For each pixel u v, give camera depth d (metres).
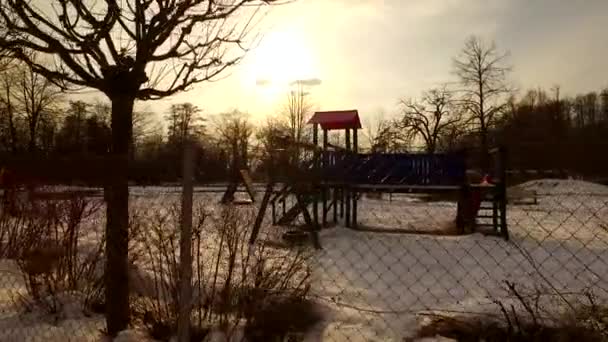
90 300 4.16
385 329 3.75
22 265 4.48
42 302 4.14
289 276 4.29
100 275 4.53
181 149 3.21
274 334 3.45
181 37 3.42
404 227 12.98
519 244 8.64
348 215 12.81
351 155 12.76
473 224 11.77
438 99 41.91
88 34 3.21
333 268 6.84
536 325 3.49
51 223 4.71
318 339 3.53
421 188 12.44
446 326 3.72
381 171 12.64
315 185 11.45
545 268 7.07
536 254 8.39
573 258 7.79
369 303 4.72
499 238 10.34
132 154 3.28
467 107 36.09
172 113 50.47
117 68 3.27
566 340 3.36
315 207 11.77
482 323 3.69
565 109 37.25
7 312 4.04
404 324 3.83
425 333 3.67
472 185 12.12
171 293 3.43
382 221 14.27
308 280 5.05
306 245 8.53
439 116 41.84
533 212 15.10
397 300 4.93
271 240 8.81
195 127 50.72
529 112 36.69
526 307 3.54
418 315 3.97
